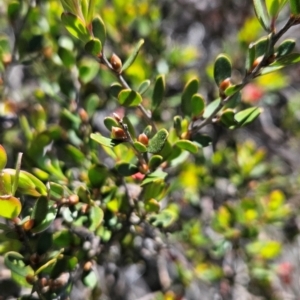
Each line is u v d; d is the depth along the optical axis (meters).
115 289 0.59
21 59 0.50
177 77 0.61
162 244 0.50
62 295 0.40
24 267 0.39
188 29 0.75
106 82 0.52
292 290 0.63
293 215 0.63
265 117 0.73
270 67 0.38
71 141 0.47
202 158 0.58
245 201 0.54
